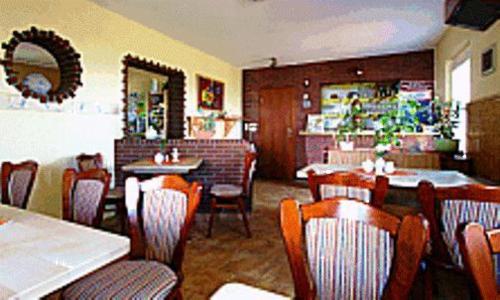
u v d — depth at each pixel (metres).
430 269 1.88
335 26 4.54
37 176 3.24
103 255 1.15
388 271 0.99
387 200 2.67
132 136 4.81
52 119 3.39
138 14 4.11
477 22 2.39
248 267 2.63
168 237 1.58
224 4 3.74
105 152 4.03
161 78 6.17
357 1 3.64
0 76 2.93
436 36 5.10
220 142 4.25
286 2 3.67
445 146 4.24
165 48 5.00
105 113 4.00
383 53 6.16
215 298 1.11
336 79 6.71
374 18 4.21
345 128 4.96
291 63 6.96
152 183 1.66
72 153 3.60
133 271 1.45
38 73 3.32
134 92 6.46
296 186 6.33
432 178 2.63
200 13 4.04
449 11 2.33
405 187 2.39
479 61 3.54
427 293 1.89
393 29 4.70
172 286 1.42
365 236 1.04
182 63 5.41
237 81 7.39
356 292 1.05
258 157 7.45
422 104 5.75
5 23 2.95
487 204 1.58
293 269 1.11
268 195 5.50
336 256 1.08
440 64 5.37
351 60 6.56
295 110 7.09
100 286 1.32
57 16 3.39
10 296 0.88
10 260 1.09
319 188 2.14
